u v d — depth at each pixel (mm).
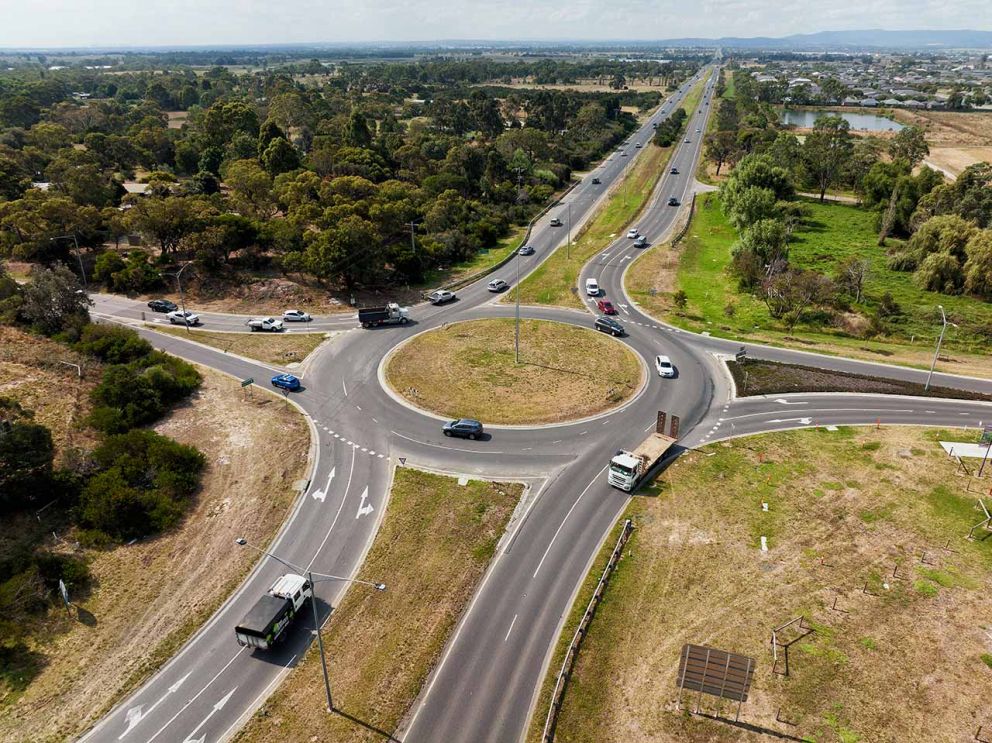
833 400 70250
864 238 129375
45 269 94062
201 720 37125
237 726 36750
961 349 84000
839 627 42375
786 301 92500
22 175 137750
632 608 44156
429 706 37750
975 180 126812
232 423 67125
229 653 41438
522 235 138500
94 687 39188
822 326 91500
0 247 109312
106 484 52250
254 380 76312
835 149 157750
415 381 75812
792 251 121438
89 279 107688
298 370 79125
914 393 70688
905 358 80500
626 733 35906
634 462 55094
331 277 100750
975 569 47031
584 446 62812
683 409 69125
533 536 51125
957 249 105062
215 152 161625
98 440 61750
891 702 37438
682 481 57406
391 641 42031
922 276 103938
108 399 65750
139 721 37125
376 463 60656
